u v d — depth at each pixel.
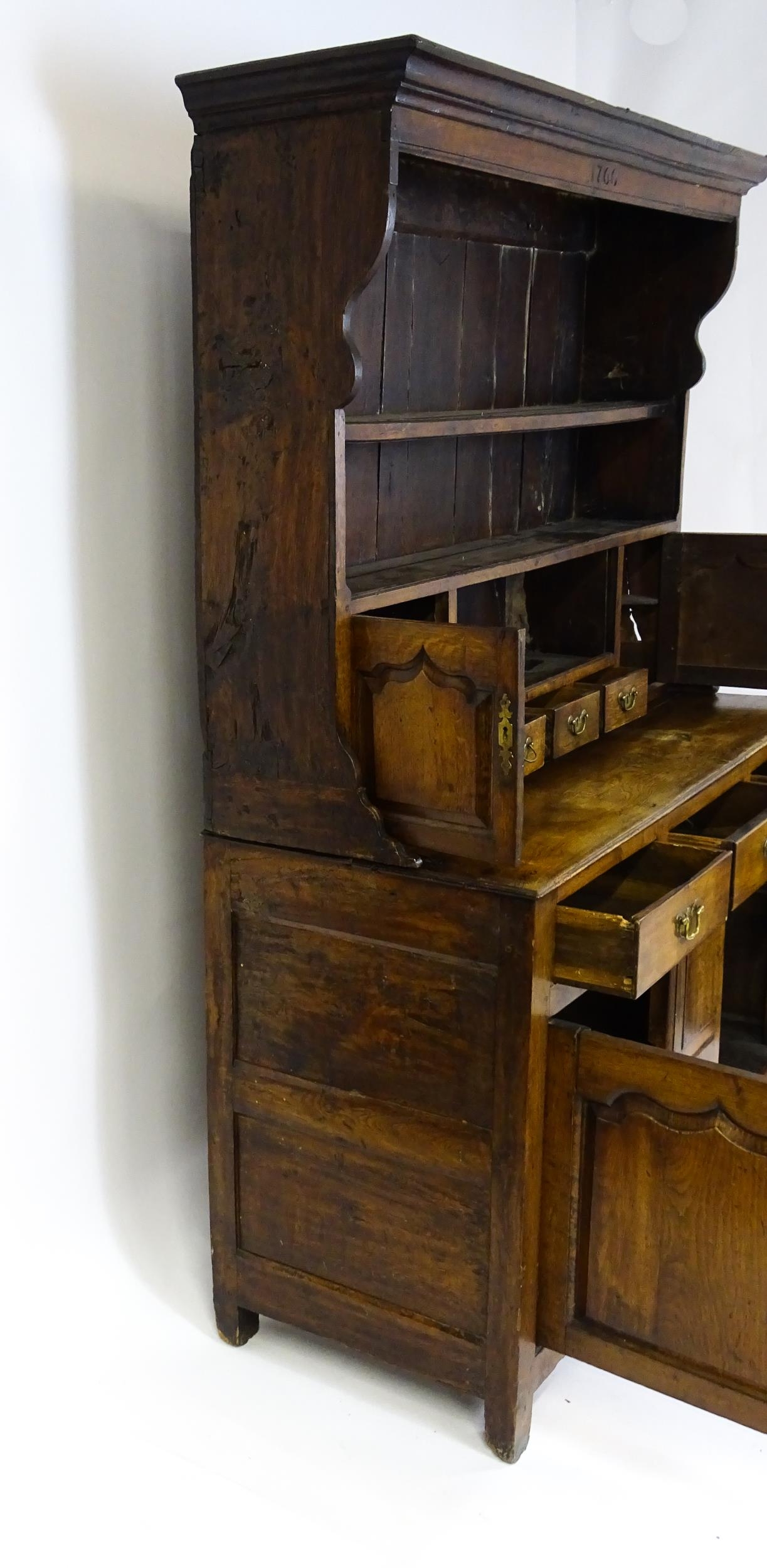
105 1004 2.17
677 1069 1.77
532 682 2.33
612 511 2.82
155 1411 2.09
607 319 2.74
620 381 2.75
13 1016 2.02
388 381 2.20
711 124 3.08
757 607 2.72
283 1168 2.11
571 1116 1.87
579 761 2.40
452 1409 2.12
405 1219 2.00
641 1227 1.86
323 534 1.80
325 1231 2.09
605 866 1.94
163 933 2.26
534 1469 2.00
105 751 2.10
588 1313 1.95
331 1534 1.87
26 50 1.82
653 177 2.24
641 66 3.10
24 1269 2.09
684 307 2.66
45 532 1.94
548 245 2.57
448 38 2.66
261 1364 2.20
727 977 2.96
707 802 2.30
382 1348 2.08
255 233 1.77
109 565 2.05
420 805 1.85
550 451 2.72
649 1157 1.83
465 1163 1.92
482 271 2.39
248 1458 2.00
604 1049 1.82
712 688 2.90
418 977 1.89
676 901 1.89
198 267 1.84
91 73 1.92
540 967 1.80
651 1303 1.88
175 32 2.05
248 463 1.85
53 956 2.07
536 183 1.95
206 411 1.87
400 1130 1.97
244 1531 1.87
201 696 1.99
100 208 1.95
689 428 3.33
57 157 1.88
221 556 1.91
